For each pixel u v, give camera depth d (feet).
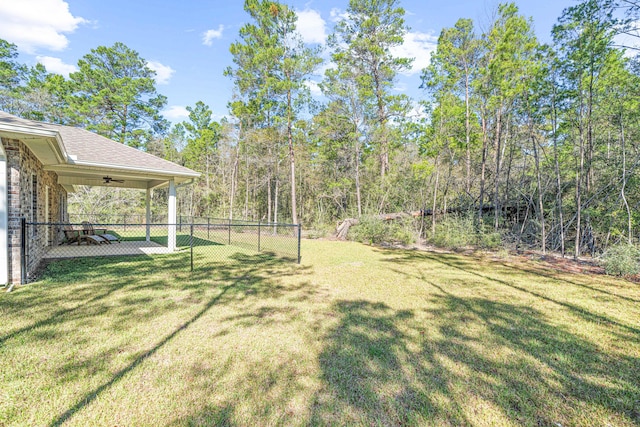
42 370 8.75
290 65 51.85
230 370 9.09
